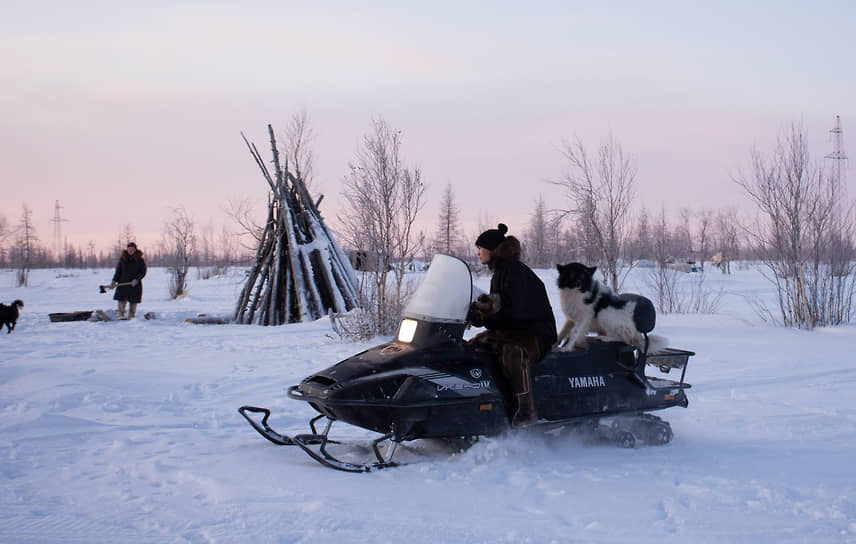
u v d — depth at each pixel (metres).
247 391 7.21
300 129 18.89
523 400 4.62
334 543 3.08
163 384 7.46
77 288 35.44
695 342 11.16
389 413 4.49
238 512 3.47
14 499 3.67
